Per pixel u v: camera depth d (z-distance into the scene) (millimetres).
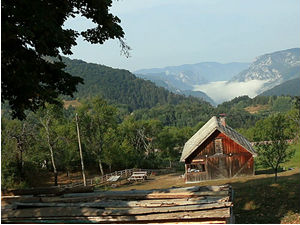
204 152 41094
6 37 10391
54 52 13312
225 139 40844
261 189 24125
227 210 10258
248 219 17266
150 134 79375
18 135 37844
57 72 13891
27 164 43125
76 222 10391
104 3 13312
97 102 55375
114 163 63188
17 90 11734
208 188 12461
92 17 13734
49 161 55750
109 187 43969
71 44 14016
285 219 16547
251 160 40344
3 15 10422
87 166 65125
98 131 56500
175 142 82375
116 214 10414
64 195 12375
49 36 11734
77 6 13609
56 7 12945
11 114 13023
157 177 54438
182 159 41000
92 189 12945
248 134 86875
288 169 42344
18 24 10922
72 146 53156
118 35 13992
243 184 30250
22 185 35062
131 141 76812
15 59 11555
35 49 12086
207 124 48500
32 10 10820
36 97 12820
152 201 11289
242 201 21391
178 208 10461
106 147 56844
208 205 10492
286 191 22656
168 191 12352
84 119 54375
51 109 40812
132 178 49000
